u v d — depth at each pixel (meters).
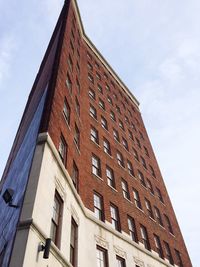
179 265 32.16
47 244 12.11
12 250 11.26
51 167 16.31
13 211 15.15
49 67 28.48
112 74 51.34
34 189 13.73
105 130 35.03
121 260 22.55
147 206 34.00
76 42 37.88
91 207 22.80
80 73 36.16
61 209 16.27
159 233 32.28
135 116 50.94
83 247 18.39
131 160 37.22
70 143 21.92
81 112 30.98
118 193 28.70
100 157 29.77
